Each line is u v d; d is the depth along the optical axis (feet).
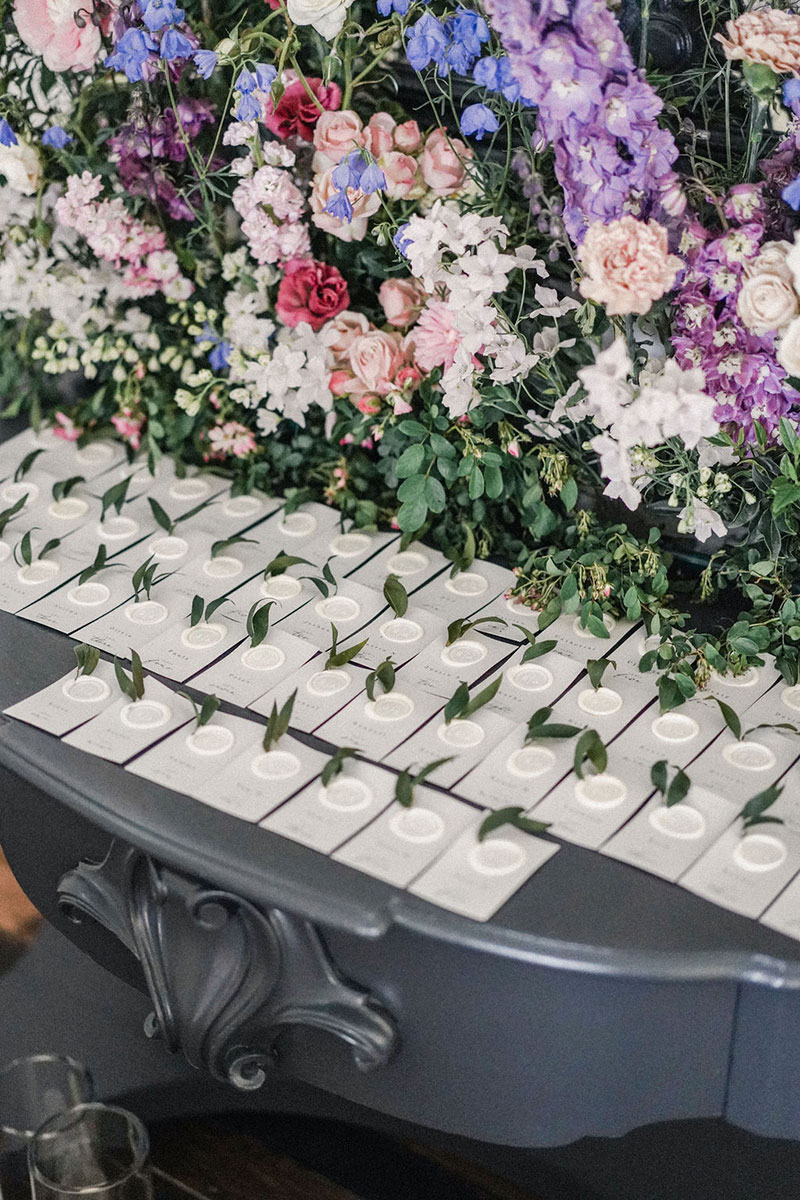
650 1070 3.23
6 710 3.68
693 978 2.94
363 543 4.39
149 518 4.56
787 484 3.48
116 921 3.71
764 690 3.71
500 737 3.56
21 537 4.45
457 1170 5.40
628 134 3.18
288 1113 5.37
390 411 4.34
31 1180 4.28
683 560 4.29
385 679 3.69
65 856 3.87
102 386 5.16
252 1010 3.40
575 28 3.11
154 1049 4.94
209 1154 5.34
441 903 3.07
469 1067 3.33
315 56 4.24
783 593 3.87
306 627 3.98
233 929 3.35
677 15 3.72
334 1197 5.22
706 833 3.25
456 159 3.95
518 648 3.89
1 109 4.44
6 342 5.17
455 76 4.12
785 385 3.41
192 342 4.90
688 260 3.41
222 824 3.31
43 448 5.00
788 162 3.37
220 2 4.24
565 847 3.23
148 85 4.19
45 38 4.13
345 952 3.29
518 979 3.10
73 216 4.36
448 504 4.42
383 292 4.12
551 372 4.03
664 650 3.74
